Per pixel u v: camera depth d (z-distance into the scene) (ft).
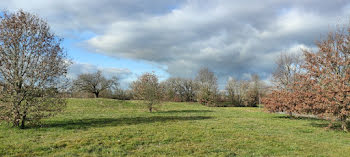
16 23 50.42
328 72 57.41
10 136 42.19
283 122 75.05
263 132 53.06
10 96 48.70
